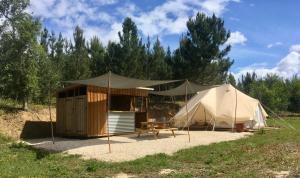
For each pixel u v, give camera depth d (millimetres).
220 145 14383
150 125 18422
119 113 19703
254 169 9773
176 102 34750
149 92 23766
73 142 16109
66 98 19875
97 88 18766
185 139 16312
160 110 31578
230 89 22172
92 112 18391
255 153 12484
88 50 32812
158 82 16266
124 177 9477
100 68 28328
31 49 20188
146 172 9984
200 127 21641
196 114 21656
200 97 22109
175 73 31312
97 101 18688
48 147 14945
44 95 23078
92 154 12867
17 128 19250
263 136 17750
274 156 11672
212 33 31422
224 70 32875
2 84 19688
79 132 18703
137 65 28812
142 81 15766
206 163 11094
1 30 19906
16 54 19766
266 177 8766
